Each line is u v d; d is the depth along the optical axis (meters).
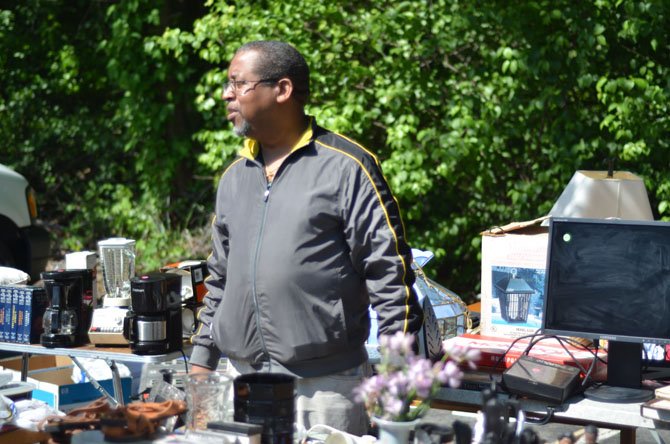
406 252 3.09
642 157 7.98
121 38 10.06
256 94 3.10
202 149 11.12
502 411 2.49
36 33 11.62
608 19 7.93
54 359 5.24
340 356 3.14
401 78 8.08
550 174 8.15
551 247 3.36
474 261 9.05
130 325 3.82
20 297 4.03
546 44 7.88
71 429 2.65
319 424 3.07
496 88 8.00
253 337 3.16
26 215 7.74
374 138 8.77
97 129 11.70
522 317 3.91
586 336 3.32
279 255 3.08
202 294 4.38
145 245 10.67
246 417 2.64
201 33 8.70
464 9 8.02
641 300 3.26
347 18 8.30
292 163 3.14
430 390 2.47
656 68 8.12
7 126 11.80
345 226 3.07
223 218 3.34
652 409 3.12
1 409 3.04
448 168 7.88
